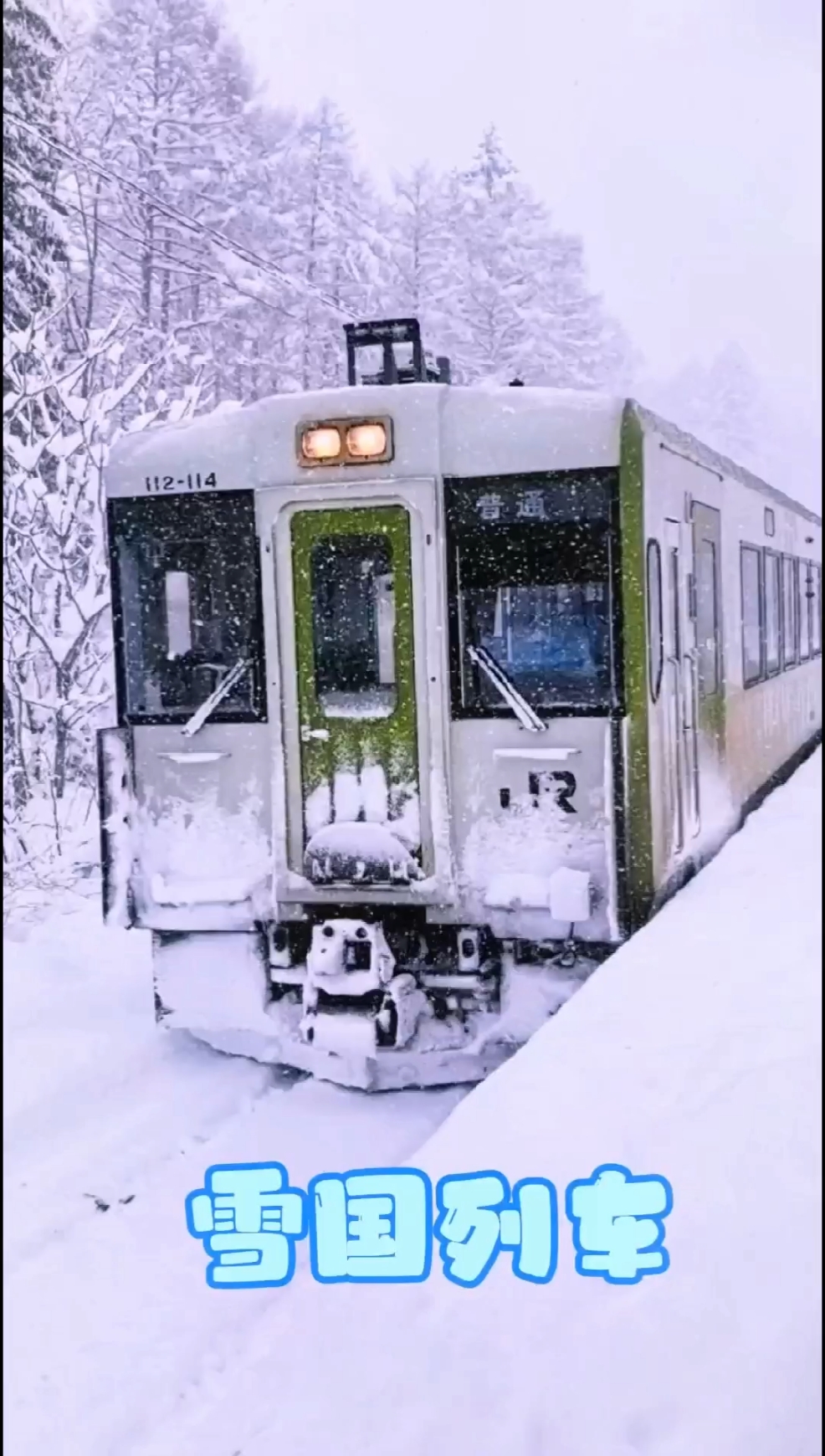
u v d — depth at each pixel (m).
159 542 5.95
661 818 5.74
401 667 5.62
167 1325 3.87
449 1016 5.77
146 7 23.42
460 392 5.58
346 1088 5.84
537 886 5.52
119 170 22.67
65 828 11.18
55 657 11.34
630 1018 4.35
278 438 5.71
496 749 5.59
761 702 9.01
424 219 29.38
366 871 5.63
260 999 5.91
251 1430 2.77
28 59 16.06
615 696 5.50
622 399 5.49
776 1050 3.98
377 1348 2.84
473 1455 2.48
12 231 15.23
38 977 7.66
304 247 25.80
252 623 5.85
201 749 5.92
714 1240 3.02
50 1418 3.44
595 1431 2.51
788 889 5.83
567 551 5.51
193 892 5.88
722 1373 2.62
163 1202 4.70
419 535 5.57
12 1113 5.38
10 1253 4.31
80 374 11.73
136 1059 6.11
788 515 10.79
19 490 11.16
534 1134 3.57
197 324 21.59
